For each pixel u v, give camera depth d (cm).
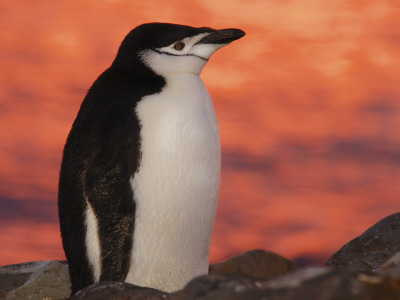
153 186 1702
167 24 1802
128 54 1777
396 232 1655
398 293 877
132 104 1720
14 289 2056
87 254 1731
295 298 864
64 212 1759
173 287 1792
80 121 1764
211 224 1823
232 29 1803
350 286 855
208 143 1764
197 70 1805
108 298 1142
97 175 1700
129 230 1712
